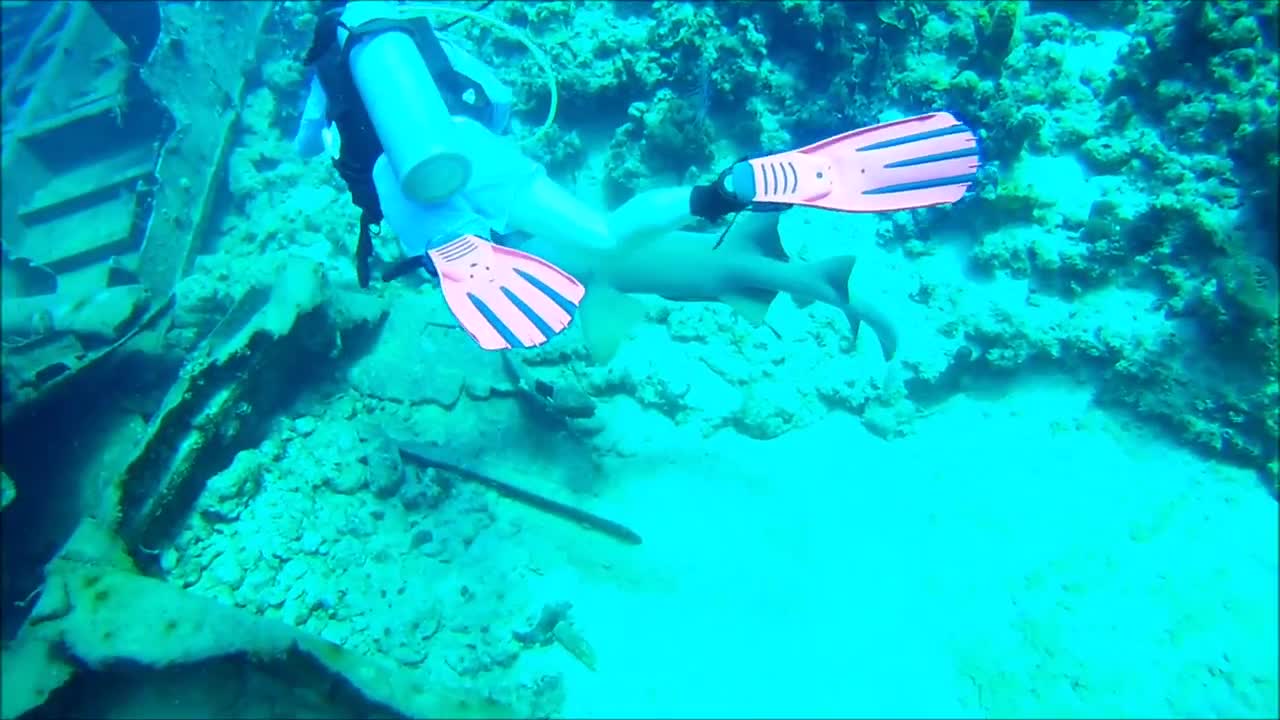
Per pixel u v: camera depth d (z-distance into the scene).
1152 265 3.63
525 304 1.69
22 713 2.13
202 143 4.98
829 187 1.77
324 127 2.06
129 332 3.96
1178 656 2.87
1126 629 2.94
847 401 3.58
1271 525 3.13
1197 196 3.69
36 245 5.55
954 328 3.71
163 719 2.29
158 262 4.58
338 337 3.62
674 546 3.22
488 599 3.07
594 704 2.85
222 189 5.09
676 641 2.99
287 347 3.40
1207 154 3.84
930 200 1.79
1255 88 3.83
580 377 3.67
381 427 3.55
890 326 2.62
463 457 3.43
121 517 2.78
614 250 2.21
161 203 4.68
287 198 4.90
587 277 2.31
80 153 6.04
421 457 3.42
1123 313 3.61
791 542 3.24
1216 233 3.49
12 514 3.32
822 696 2.86
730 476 3.43
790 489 3.39
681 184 3.98
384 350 3.81
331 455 3.47
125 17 5.22
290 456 3.46
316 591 3.04
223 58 5.31
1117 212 3.71
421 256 1.89
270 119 5.34
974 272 3.87
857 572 3.15
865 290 3.89
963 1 4.43
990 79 4.19
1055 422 3.51
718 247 2.35
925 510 3.31
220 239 4.93
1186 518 3.19
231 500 3.22
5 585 3.18
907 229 4.00
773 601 3.08
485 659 2.92
